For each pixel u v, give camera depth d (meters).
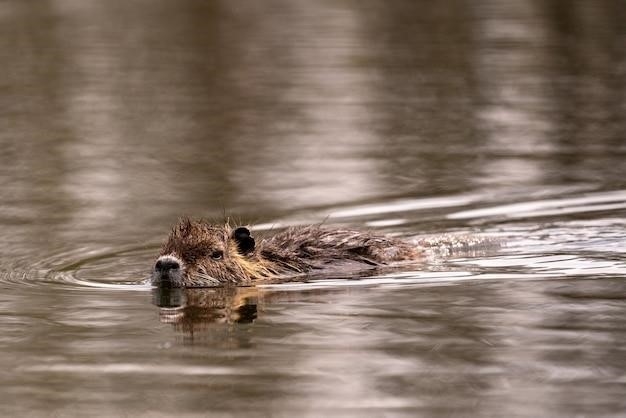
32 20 106.25
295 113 75.44
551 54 92.19
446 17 108.25
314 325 36.84
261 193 57.19
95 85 84.06
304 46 96.31
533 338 34.72
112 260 46.75
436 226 51.59
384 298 40.12
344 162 63.09
